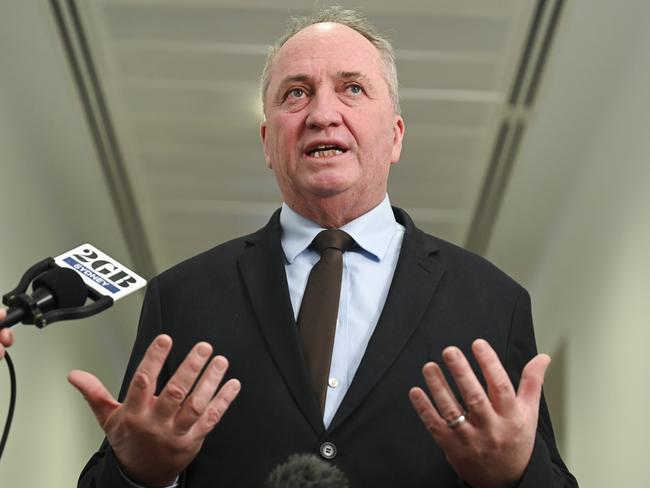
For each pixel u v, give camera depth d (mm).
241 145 6328
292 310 1739
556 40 5188
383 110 1937
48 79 5410
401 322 1710
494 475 1442
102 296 1510
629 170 4867
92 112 5914
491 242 7320
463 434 1399
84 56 5402
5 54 4859
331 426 1607
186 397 1562
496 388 1393
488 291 1799
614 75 5176
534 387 1465
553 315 6500
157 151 6383
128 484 1499
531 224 6797
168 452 1442
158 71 5582
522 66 5445
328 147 1874
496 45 5312
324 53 1935
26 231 5328
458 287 1790
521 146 6129
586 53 5215
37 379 5453
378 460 1598
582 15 4961
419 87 5727
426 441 1619
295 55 1950
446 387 1403
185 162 6512
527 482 1443
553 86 5539
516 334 1772
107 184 6703
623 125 5035
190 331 1764
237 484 1613
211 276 1842
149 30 5238
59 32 5176
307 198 1869
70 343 6285
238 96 5816
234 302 1782
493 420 1392
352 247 1861
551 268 6621
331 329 1731
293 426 1621
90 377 1473
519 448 1418
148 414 1417
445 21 5148
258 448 1620
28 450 5258
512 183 6520
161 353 1405
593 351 5410
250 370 1687
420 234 1898
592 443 5297
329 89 1906
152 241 7488
